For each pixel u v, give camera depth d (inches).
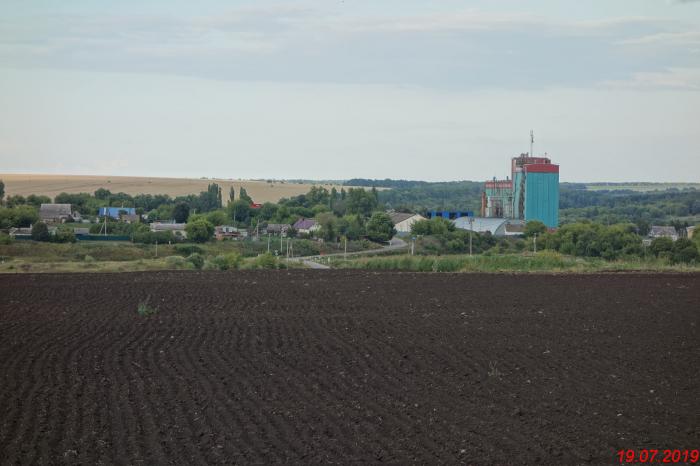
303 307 2025.1
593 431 898.7
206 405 1012.5
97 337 1544.0
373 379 1167.6
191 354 1363.2
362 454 818.2
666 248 5108.3
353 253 6087.6
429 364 1282.0
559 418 953.5
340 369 1238.3
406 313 1905.8
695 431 900.0
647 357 1347.2
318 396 1063.0
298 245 6387.8
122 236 6254.9
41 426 923.4
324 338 1530.5
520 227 7647.6
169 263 3860.7
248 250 6087.6
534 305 2060.8
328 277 2972.4
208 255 5580.7
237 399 1043.9
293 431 898.7
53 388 1110.4
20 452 829.2
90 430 905.5
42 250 5064.0
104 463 794.2
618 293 2349.9
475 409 995.3
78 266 3818.9
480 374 1205.7
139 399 1043.9
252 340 1504.7
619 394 1077.8
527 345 1459.2
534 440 865.5
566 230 5994.1
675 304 2081.7
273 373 1206.9
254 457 808.3
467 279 2844.5
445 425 921.5
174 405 1011.9
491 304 2082.9
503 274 3090.6
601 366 1269.7
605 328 1668.3
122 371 1222.3
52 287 2573.8
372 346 1440.7
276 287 2554.1
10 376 1190.3
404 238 7593.5
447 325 1705.2
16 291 2447.1
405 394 1074.7
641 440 866.8
